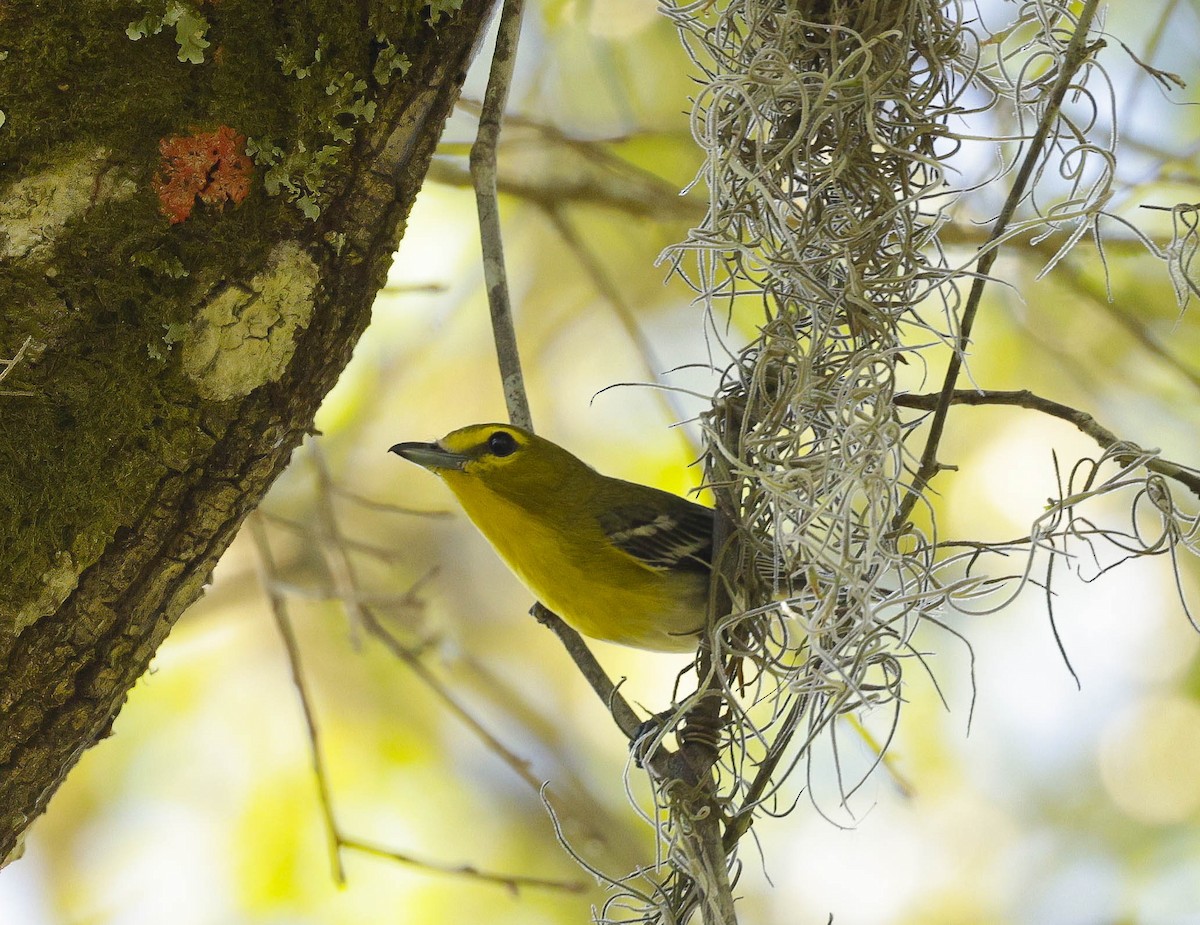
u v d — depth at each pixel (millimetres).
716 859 6402
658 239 13812
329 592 10344
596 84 13312
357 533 13883
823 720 6426
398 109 5887
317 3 5629
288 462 6023
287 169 5621
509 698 13297
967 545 6918
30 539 5340
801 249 7008
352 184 5812
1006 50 9977
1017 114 7410
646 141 13055
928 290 7113
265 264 5621
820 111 7152
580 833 11242
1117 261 12805
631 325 11461
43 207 5223
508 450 8930
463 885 12156
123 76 5301
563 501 9008
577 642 9062
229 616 13375
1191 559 12961
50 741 5605
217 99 5457
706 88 6953
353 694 13117
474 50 6164
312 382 5879
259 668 13164
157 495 5555
